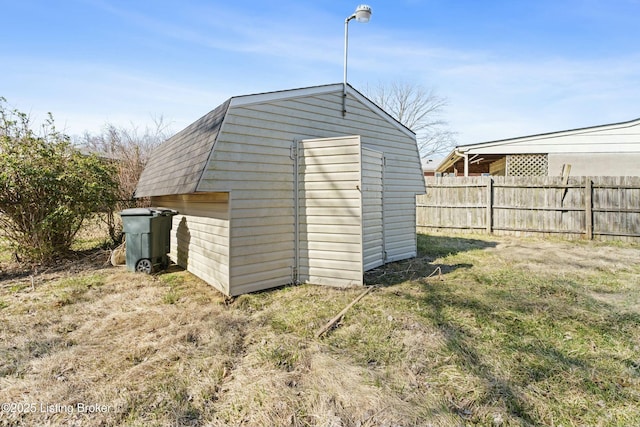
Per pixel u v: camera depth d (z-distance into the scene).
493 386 2.20
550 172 11.02
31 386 2.22
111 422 1.91
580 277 4.88
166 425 1.89
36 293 4.27
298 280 4.60
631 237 8.12
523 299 3.92
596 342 2.83
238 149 3.96
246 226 4.09
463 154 11.62
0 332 3.08
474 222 9.82
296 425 1.89
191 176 3.86
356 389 2.16
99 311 3.63
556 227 8.81
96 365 2.50
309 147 4.53
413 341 2.83
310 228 4.54
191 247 5.30
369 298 3.95
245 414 1.98
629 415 1.93
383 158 5.92
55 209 5.83
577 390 2.16
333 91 5.09
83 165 6.25
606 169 10.59
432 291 4.25
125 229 5.43
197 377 2.34
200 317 3.42
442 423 1.88
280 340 2.87
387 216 6.01
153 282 4.79
